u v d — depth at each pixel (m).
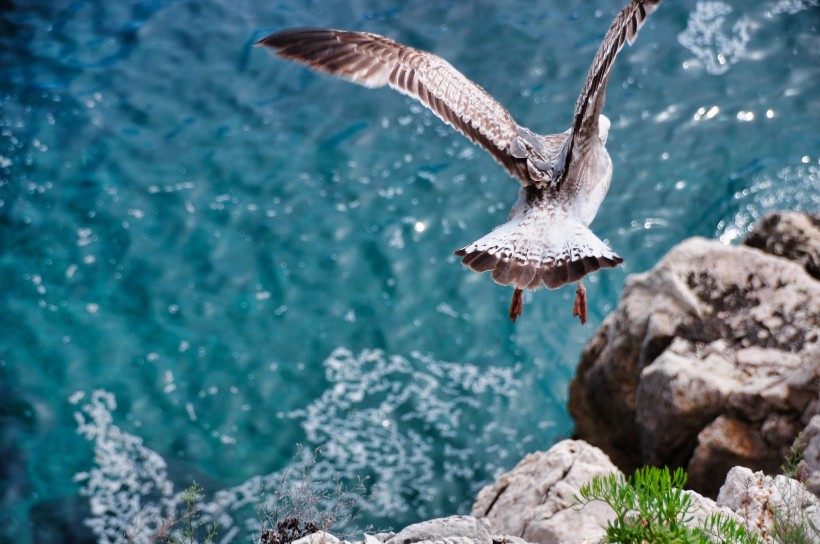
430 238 16.56
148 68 19.33
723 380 10.03
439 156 17.78
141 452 13.84
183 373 14.86
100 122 18.31
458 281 16.02
